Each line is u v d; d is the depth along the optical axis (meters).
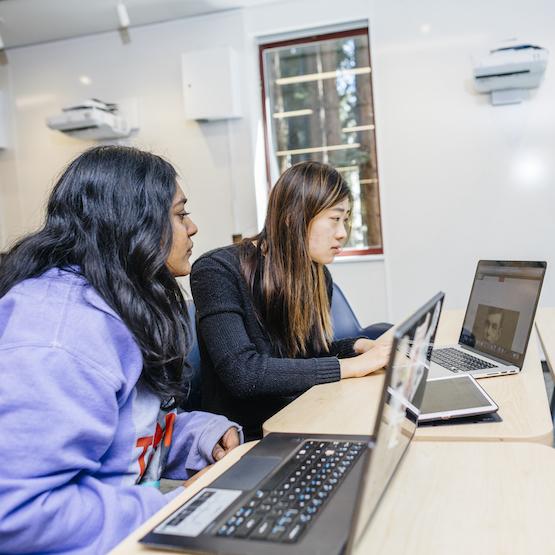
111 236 0.96
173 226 1.05
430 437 1.01
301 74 4.54
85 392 0.82
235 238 3.08
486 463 0.86
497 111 3.99
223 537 0.64
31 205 5.04
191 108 4.46
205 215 4.65
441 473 0.83
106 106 4.57
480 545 0.63
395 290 4.27
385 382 0.60
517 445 0.93
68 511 0.77
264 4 4.41
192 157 4.65
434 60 4.08
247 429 1.64
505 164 4.00
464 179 4.08
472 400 1.14
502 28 3.94
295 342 1.68
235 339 1.50
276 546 0.61
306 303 1.66
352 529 0.56
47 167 4.98
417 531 0.67
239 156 4.55
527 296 1.52
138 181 0.99
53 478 0.77
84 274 0.93
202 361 1.68
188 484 0.98
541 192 3.96
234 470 0.83
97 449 0.84
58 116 4.45
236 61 4.47
